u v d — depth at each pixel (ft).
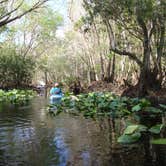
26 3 131.03
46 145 33.96
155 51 107.45
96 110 65.77
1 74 184.44
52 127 45.68
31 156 29.73
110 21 111.86
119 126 44.78
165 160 27.20
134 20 92.53
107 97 78.95
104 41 155.53
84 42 184.96
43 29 214.07
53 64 282.77
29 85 205.26
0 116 60.03
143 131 38.83
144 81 93.50
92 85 142.61
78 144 33.91
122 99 72.18
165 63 110.01
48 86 257.34
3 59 185.47
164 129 40.32
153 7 84.84
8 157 29.60
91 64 174.19
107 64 148.66
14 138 38.22
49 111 68.13
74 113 63.67
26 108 75.82
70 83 211.00
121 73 152.76
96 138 36.78
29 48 216.74
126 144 33.12
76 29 147.43
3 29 124.47
